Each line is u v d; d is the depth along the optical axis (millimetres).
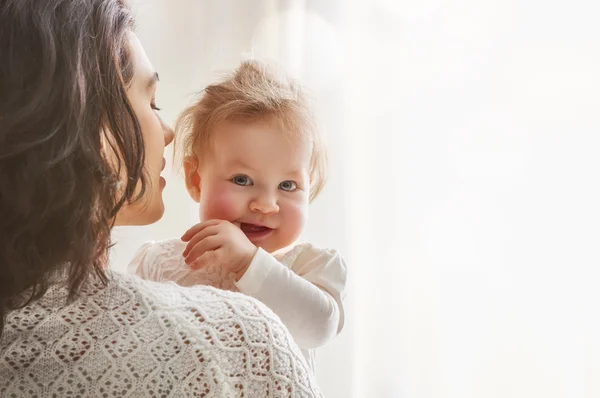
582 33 1641
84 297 585
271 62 1213
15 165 534
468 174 1754
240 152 1058
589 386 1599
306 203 1104
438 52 1794
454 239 1766
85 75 573
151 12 1917
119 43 620
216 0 1951
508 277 1698
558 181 1655
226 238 970
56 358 557
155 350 572
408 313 1807
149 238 1862
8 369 555
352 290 1845
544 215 1666
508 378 1683
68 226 554
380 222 1837
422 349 1782
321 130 1181
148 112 766
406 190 1820
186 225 1870
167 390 566
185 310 599
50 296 580
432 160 1795
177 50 1934
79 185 560
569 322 1630
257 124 1065
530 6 1693
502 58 1720
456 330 1748
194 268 976
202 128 1110
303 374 629
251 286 967
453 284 1762
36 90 534
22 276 542
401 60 1829
